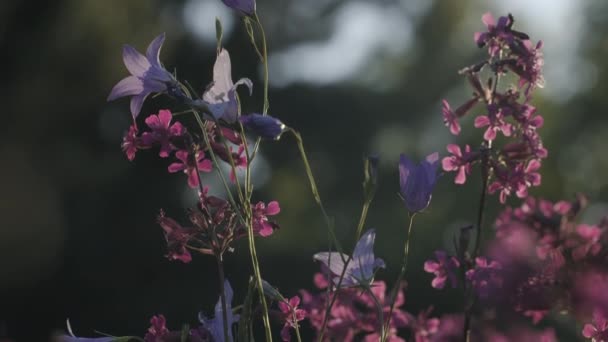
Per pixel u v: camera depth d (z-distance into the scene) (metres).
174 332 3.00
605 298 3.19
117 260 25.58
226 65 2.79
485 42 3.29
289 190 37.66
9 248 24.52
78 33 25.02
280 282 20.59
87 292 25.14
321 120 35.41
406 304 16.00
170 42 26.98
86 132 26.31
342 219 37.19
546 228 3.47
